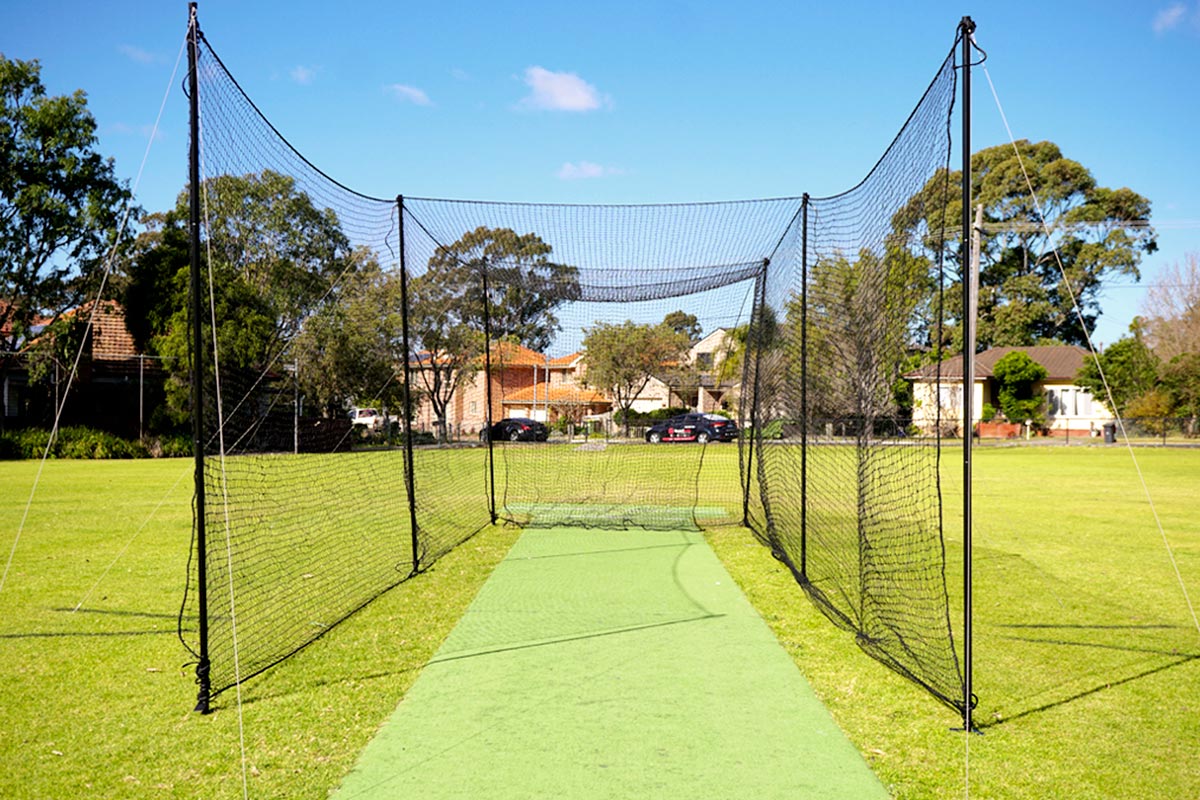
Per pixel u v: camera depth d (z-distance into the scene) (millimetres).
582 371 18547
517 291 12508
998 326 47000
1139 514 11180
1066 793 3102
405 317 7340
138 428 28875
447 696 4105
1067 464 20938
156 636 5258
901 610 5852
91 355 28453
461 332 21078
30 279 28109
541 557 8047
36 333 28734
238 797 3039
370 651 4887
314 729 3689
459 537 9320
